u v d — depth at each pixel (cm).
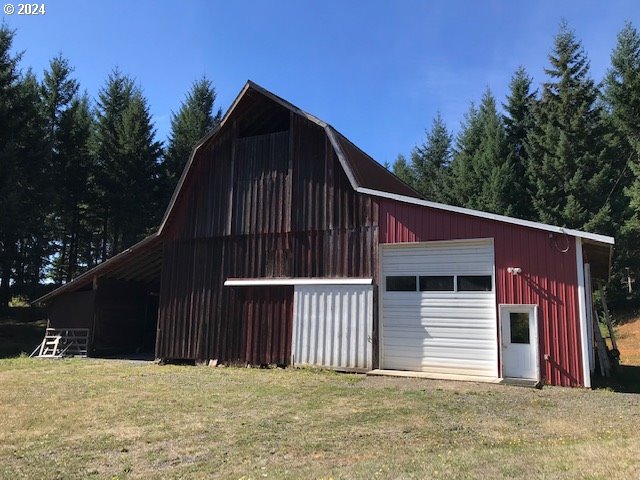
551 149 3484
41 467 626
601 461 543
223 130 1827
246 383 1275
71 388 1208
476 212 1389
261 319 1638
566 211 3231
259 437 754
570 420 865
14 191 2775
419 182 4941
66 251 3981
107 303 2123
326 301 1552
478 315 1384
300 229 1633
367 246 1530
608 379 1519
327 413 923
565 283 1282
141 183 3769
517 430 791
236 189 1767
